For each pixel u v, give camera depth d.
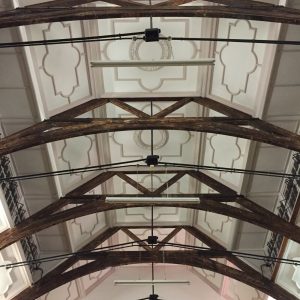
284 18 6.26
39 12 6.41
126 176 9.90
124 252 10.72
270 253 10.16
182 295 12.53
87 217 10.33
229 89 8.10
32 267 10.18
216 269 10.45
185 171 9.98
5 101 7.50
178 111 9.14
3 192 8.06
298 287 9.57
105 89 8.60
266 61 7.04
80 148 9.06
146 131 9.27
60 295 11.63
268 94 7.46
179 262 10.62
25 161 8.48
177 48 8.03
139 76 8.38
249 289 11.19
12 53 6.84
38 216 8.86
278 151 8.35
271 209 9.62
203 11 6.42
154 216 11.29
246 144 8.37
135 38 6.29
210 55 7.91
